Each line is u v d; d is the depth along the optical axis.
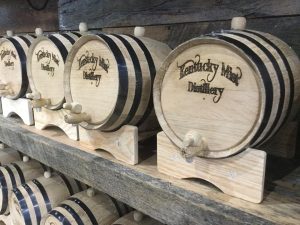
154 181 1.23
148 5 1.97
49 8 2.74
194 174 1.21
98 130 1.48
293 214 1.00
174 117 1.21
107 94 1.38
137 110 1.38
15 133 1.94
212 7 1.70
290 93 1.13
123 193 1.33
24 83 1.96
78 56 1.50
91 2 2.31
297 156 1.52
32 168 2.35
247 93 1.00
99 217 1.71
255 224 0.94
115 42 1.34
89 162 1.46
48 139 1.77
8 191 2.21
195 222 1.08
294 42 1.48
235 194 1.11
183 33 1.84
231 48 1.01
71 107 1.41
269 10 1.52
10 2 3.10
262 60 1.01
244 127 1.03
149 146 1.67
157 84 1.23
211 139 1.12
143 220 1.64
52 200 1.95
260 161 1.03
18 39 2.02
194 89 1.13
